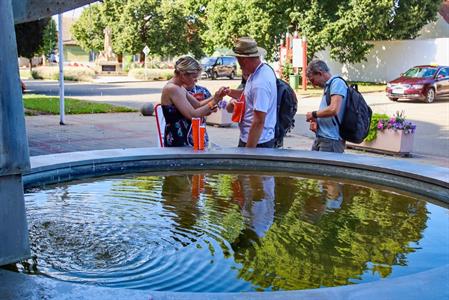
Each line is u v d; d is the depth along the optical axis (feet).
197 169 14.43
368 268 7.70
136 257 7.92
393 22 94.17
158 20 137.49
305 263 7.81
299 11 87.30
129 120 45.39
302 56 81.30
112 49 145.69
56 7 8.26
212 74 121.19
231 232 9.21
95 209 10.50
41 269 7.30
